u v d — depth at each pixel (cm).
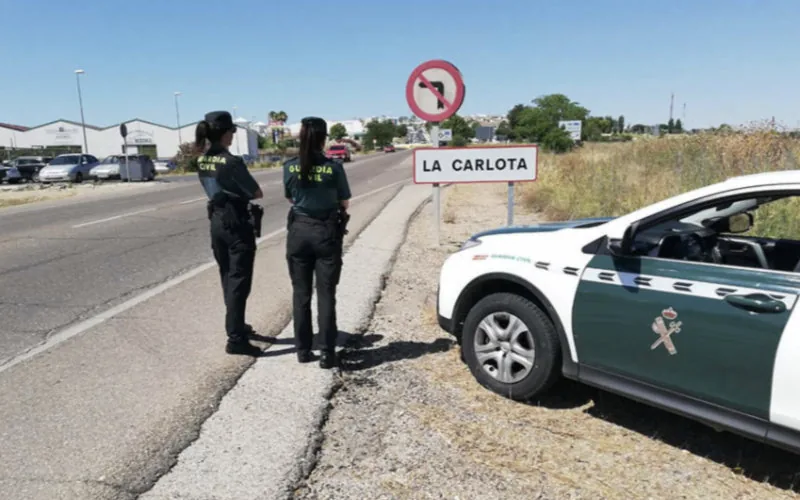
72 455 335
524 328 395
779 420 286
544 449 346
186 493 302
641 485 313
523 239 412
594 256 365
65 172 3219
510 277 400
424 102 802
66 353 491
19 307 627
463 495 303
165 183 3042
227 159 451
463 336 436
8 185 3503
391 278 762
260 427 367
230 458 333
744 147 1334
